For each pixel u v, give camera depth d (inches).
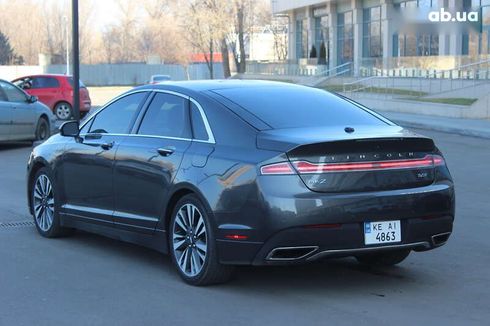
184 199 230.4
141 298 218.2
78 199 284.8
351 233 206.8
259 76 2010.3
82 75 2711.6
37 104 676.7
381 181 213.2
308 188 205.0
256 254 208.4
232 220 211.8
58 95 981.2
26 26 3452.3
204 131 233.6
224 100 238.2
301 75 1806.1
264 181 205.8
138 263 262.2
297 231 202.7
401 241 214.7
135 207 253.0
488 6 1314.0
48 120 692.1
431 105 979.9
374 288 230.4
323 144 205.2
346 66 1627.7
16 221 340.5
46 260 266.7
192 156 229.3
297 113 236.2
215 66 2741.1
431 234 221.3
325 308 208.7
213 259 219.5
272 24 2886.3
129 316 201.5
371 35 1754.4
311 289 228.7
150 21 3467.0
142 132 258.8
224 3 2091.5
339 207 204.8
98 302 214.5
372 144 211.8
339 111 246.5
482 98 902.4
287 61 1962.4
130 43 3543.3
